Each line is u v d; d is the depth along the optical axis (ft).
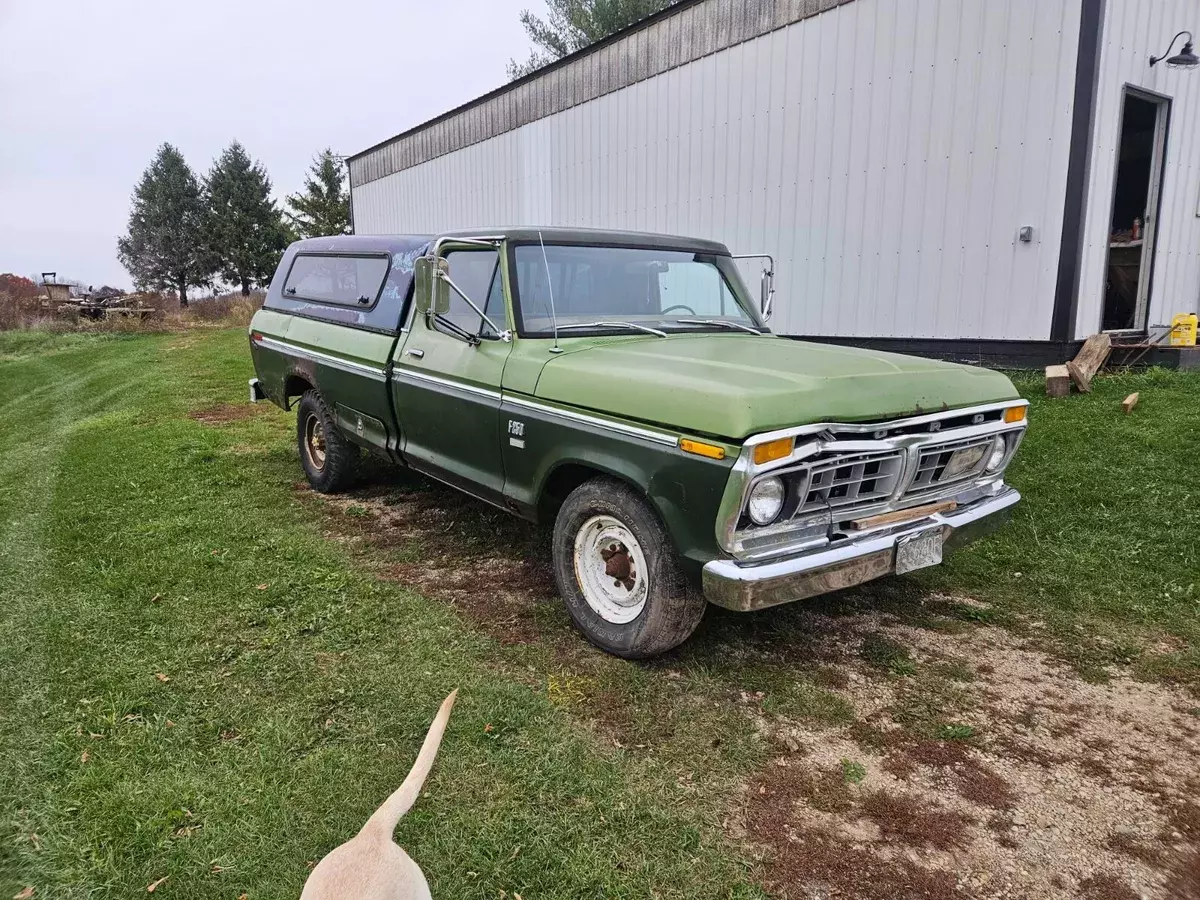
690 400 10.01
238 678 11.21
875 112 29.07
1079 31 24.00
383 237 18.29
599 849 8.03
